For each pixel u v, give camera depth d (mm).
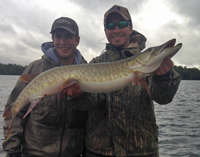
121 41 1011
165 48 799
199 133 2240
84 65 893
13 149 949
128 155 833
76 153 1017
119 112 864
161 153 1688
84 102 869
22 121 1006
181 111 3783
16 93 1014
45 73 891
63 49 1096
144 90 869
